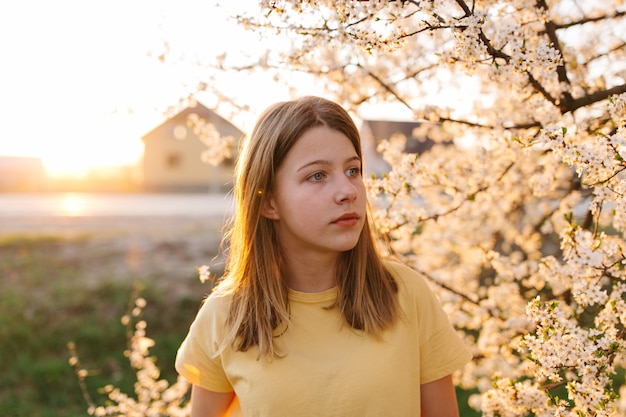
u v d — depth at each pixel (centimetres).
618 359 196
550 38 206
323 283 158
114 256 823
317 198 146
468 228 340
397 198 227
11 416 455
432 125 359
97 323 595
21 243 888
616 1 259
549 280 218
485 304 263
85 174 2869
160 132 2928
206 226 1158
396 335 151
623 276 176
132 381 498
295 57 223
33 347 557
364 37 172
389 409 144
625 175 162
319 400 143
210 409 163
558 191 288
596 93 199
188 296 640
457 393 438
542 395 181
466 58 174
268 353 148
